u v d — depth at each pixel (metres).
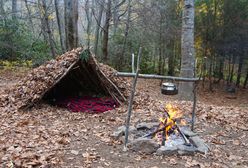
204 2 15.15
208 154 4.34
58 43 19.06
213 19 15.05
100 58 17.62
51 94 7.59
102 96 7.76
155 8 16.56
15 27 15.78
